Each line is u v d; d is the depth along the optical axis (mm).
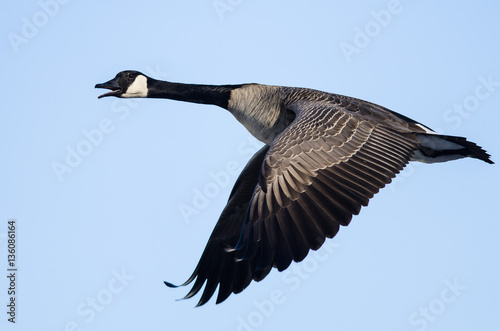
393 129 13078
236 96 15609
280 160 11719
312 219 11297
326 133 12367
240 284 14594
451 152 13867
